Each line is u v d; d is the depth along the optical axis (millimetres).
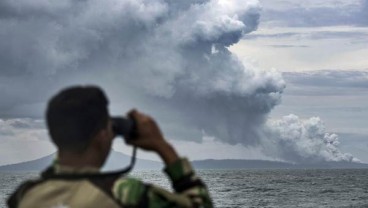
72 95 2422
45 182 2439
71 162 2422
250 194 83250
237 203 64938
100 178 2412
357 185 121438
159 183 115250
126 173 2482
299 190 97250
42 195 2398
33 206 2393
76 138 2385
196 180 2557
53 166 2510
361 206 61156
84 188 2383
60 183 2402
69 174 2412
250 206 60906
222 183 136125
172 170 2549
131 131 2527
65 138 2389
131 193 2381
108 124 2451
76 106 2389
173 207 2449
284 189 101188
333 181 150250
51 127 2402
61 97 2422
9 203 2535
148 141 2541
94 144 2416
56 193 2389
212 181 154125
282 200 70625
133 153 2553
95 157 2432
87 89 2445
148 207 2404
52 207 2361
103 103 2447
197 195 2516
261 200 70062
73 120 2381
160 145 2553
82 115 2385
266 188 105625
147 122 2564
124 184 2396
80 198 2367
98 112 2410
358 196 79000
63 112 2387
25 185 2512
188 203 2463
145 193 2412
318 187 110875
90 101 2406
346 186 116312
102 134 2426
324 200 70688
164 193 2436
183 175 2545
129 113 2574
